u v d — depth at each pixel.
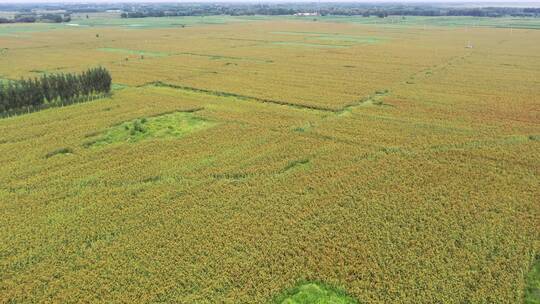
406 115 43.50
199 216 24.31
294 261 20.36
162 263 20.27
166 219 24.11
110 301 17.88
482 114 43.69
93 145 35.94
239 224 23.47
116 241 22.06
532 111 44.78
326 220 23.83
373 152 33.56
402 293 18.19
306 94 52.38
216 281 18.97
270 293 18.39
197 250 21.22
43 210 25.02
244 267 19.95
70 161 32.12
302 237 22.31
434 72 67.38
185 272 19.64
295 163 31.89
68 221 23.86
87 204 25.78
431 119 42.06
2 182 28.56
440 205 25.22
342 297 18.38
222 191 27.34
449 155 32.94
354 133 38.00
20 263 20.36
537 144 35.22
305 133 38.03
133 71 67.94
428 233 22.44
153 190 27.50
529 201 25.67
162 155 33.19
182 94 53.25
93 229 23.08
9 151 33.84
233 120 41.75
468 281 18.89
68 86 49.31
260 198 26.31
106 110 45.53
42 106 46.38
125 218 24.17
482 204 25.27
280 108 46.59
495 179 28.70
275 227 23.12
